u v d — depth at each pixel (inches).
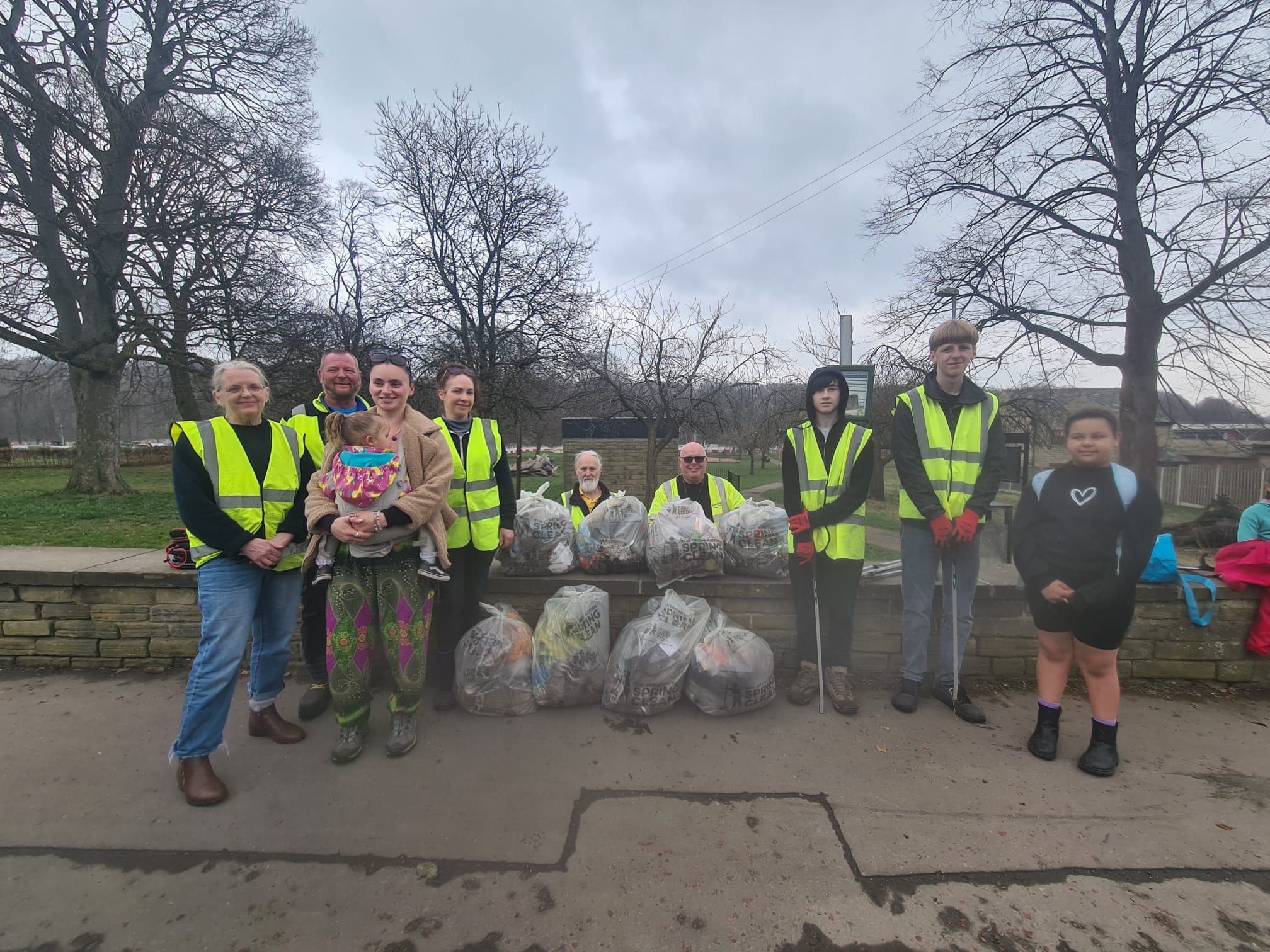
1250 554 128.5
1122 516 93.4
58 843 78.7
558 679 113.0
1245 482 614.2
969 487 113.8
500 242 547.5
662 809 86.4
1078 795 90.4
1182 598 127.7
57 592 132.6
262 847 78.6
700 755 100.5
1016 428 516.4
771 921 67.3
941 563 125.0
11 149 446.3
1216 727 111.7
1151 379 387.2
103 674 130.1
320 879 73.2
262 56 574.6
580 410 525.7
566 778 93.9
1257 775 96.0
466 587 120.0
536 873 74.2
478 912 68.3
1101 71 372.8
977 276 437.4
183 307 500.7
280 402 533.3
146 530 358.9
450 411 119.1
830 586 119.9
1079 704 120.8
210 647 89.4
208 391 617.0
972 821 84.1
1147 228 378.9
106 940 64.4
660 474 698.2
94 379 582.9
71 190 444.8
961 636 115.9
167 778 93.4
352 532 92.7
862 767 97.4
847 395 123.0
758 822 83.7
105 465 595.2
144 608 131.8
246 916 67.7
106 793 89.5
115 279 506.0
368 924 66.8
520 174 549.0
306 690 124.7
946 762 99.0
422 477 101.7
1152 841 80.2
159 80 552.7
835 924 66.9
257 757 99.7
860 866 75.4
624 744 103.8
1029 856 77.4
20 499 532.4
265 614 102.7
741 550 133.3
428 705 117.6
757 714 115.0
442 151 546.3
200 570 92.4
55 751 100.7
